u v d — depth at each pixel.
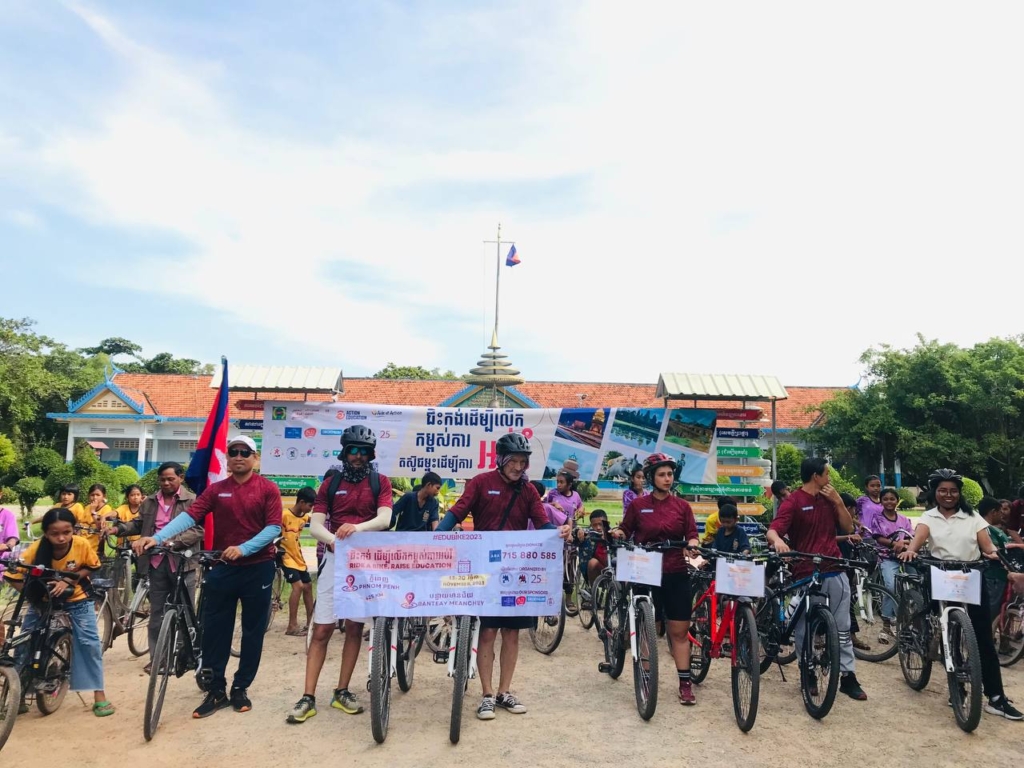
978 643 5.49
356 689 6.08
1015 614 7.14
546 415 10.86
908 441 29.28
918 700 5.89
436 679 6.46
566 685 6.30
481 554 5.37
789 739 5.02
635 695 5.74
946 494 5.81
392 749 4.81
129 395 32.31
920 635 6.06
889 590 7.51
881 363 30.59
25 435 36.84
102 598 5.71
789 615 5.88
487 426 10.73
